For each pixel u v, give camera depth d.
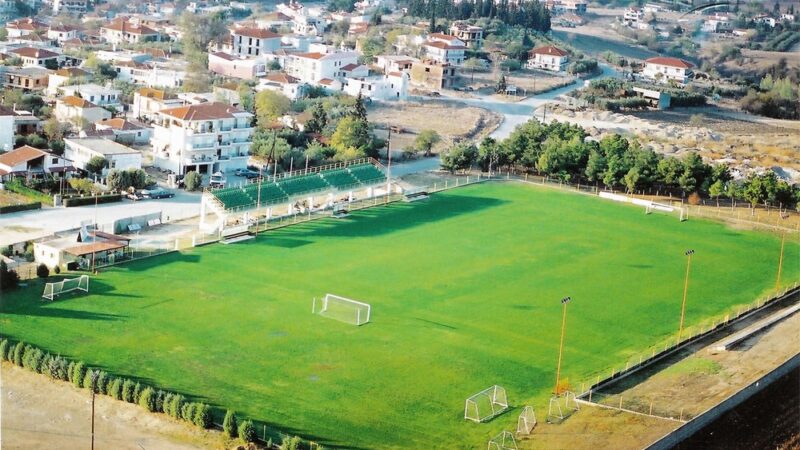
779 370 185.12
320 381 168.38
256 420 154.00
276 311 195.00
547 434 156.25
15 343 171.38
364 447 149.12
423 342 186.88
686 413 166.62
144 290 199.38
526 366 180.50
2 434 145.38
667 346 193.62
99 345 174.25
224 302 197.12
